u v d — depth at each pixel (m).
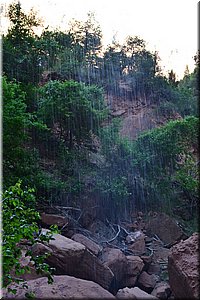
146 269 12.37
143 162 16.91
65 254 9.06
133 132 22.11
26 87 16.03
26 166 12.06
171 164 17.42
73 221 13.16
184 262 7.86
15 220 3.94
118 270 10.98
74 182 14.69
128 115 23.83
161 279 11.73
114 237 13.79
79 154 16.17
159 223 15.30
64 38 24.52
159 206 16.77
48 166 15.03
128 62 27.41
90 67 25.00
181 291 7.85
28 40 19.02
